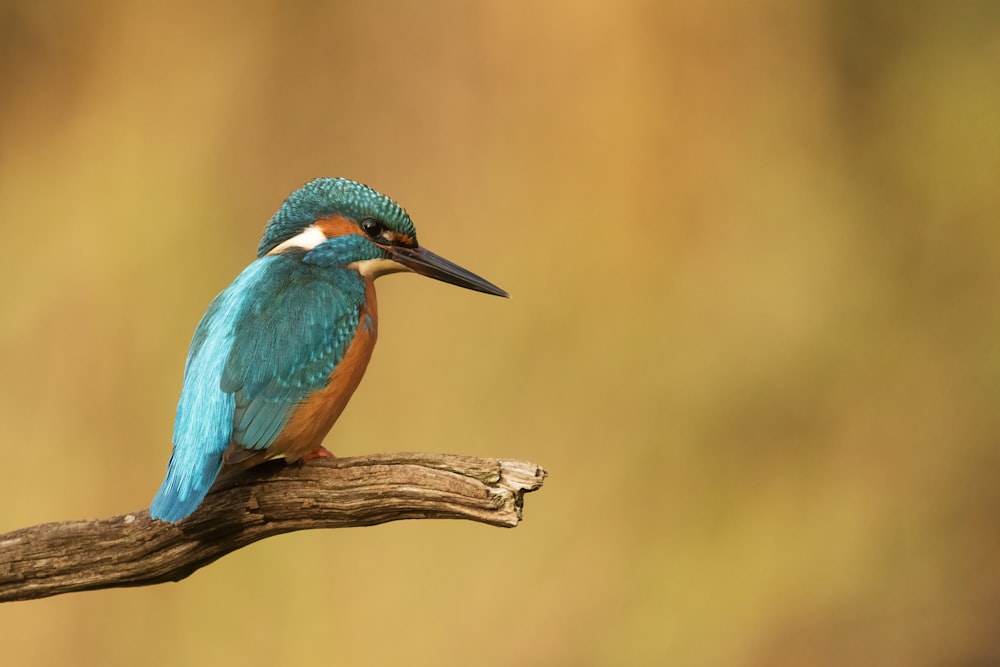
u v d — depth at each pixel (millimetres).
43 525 6941
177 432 7004
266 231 8344
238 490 6828
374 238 8305
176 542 6871
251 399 7039
